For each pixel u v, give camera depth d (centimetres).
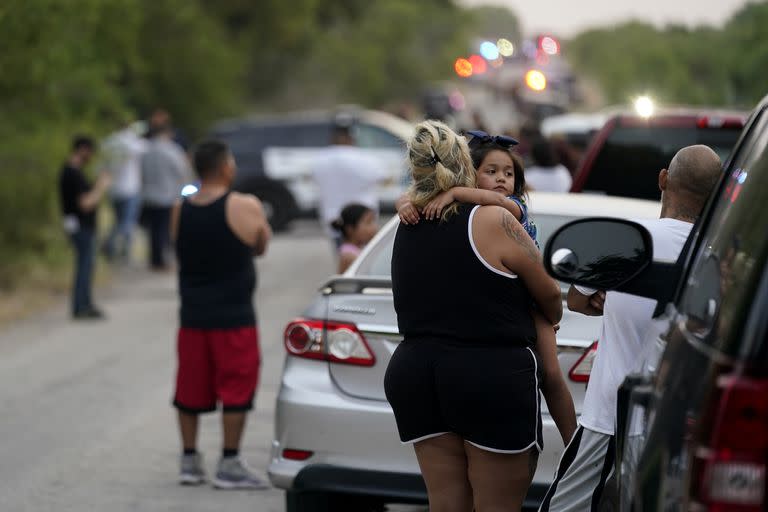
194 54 8038
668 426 666
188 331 1609
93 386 2280
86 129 3847
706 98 4159
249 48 10681
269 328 2886
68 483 1631
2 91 3541
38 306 3309
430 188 995
